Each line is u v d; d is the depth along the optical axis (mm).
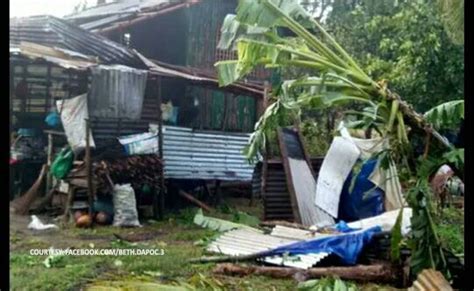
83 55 9102
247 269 5766
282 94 5059
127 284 3609
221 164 10422
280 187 8977
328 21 13305
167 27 11781
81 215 8312
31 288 5148
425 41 9477
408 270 5434
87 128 8305
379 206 8469
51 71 8789
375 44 11562
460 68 9445
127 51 9531
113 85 8422
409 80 9594
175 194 10164
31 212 8766
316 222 8531
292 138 9711
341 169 8711
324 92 4918
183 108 11078
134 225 8477
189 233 8047
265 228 7945
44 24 9141
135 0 13273
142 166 8930
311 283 4625
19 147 9102
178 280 5051
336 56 5008
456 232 6801
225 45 5188
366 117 4770
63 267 5906
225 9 12273
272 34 5074
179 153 9859
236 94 10945
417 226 4957
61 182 8766
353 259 6137
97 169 8383
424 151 4996
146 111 9445
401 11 10531
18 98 8836
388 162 5156
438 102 9641
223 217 9242
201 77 10391
